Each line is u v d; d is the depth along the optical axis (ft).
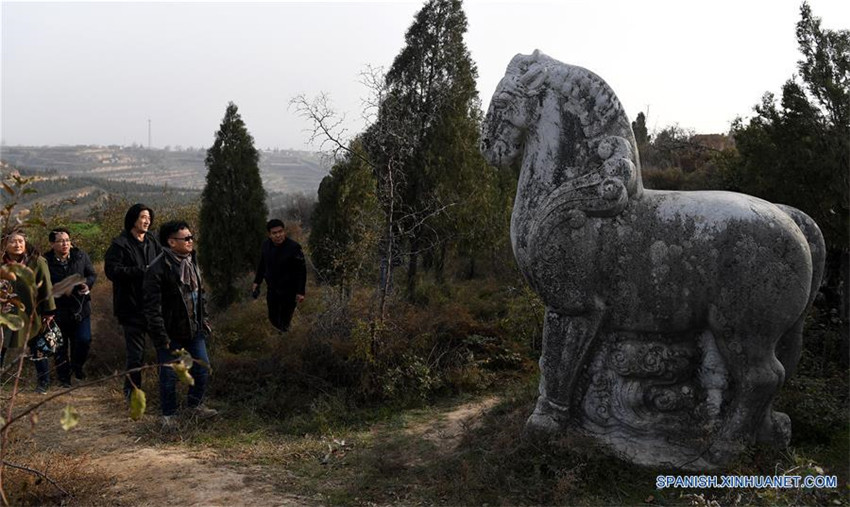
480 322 24.99
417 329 22.21
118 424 17.34
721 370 13.61
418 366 19.77
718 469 13.29
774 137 21.62
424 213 31.45
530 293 23.61
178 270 16.99
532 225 13.92
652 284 13.39
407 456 14.93
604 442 13.96
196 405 17.78
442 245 34.63
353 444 15.87
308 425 17.42
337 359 20.35
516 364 22.34
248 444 15.98
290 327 24.70
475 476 13.00
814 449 13.84
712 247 13.10
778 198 21.31
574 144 13.75
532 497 12.41
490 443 14.29
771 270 12.87
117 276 18.85
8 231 10.41
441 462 14.02
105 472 13.65
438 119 32.17
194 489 12.98
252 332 26.84
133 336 19.11
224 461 14.64
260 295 33.27
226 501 12.48
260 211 33.63
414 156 31.86
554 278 13.71
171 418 17.07
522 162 14.52
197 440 16.17
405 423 17.47
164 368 16.89
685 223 13.33
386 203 20.95
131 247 19.39
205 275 32.81
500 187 36.47
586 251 13.55
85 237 47.83
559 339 14.03
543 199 13.89
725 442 13.42
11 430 14.74
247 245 33.17
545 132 13.98
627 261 13.47
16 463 13.11
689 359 13.82
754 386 13.20
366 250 22.72
